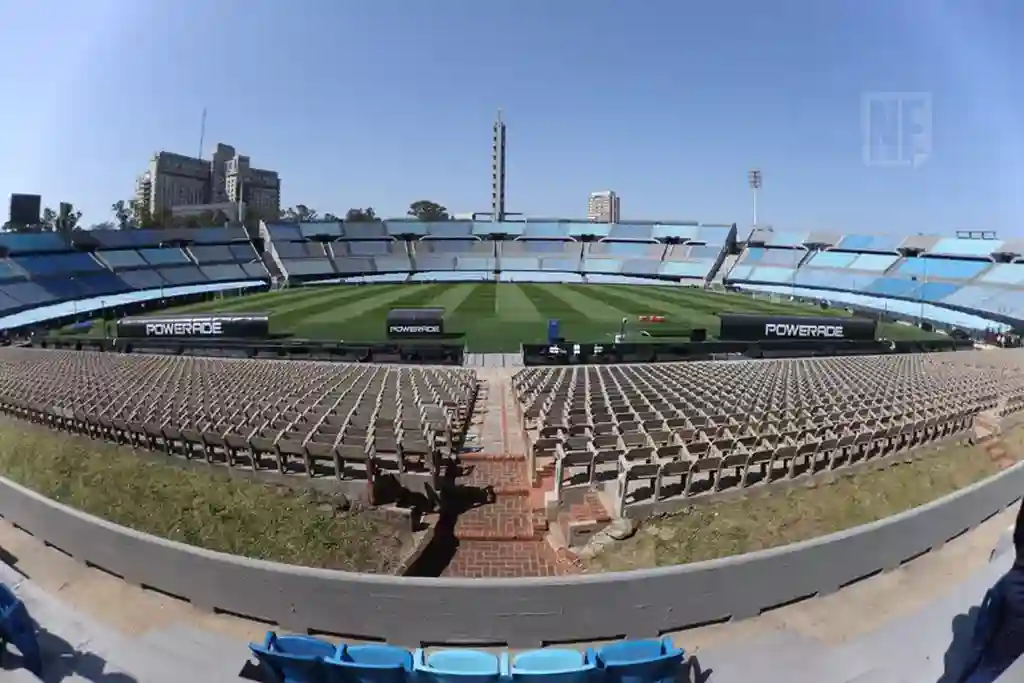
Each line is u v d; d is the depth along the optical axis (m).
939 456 16.98
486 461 16.91
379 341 39.53
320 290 81.75
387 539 11.76
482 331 46.03
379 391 21.75
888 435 16.55
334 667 6.13
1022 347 46.97
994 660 6.20
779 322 39.91
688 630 8.05
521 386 23.73
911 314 62.34
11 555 9.88
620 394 21.78
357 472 14.10
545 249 109.44
